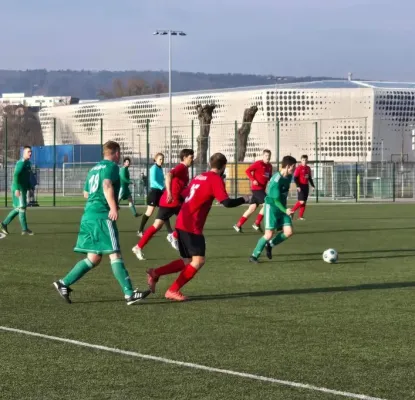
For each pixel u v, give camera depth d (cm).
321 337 919
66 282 1152
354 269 1570
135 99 13912
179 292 1184
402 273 1506
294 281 1394
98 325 991
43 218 3319
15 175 2377
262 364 793
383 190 5800
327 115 13062
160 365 790
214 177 1142
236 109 13350
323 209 4141
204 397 682
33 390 705
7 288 1307
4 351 852
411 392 696
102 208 1126
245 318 1038
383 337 920
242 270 1552
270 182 1669
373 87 13312
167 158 6206
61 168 6184
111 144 1122
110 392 698
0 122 14350
